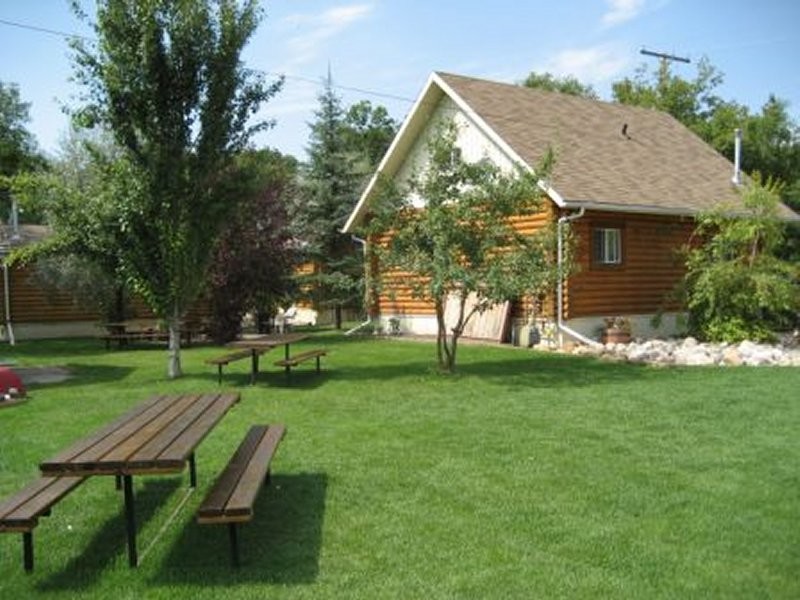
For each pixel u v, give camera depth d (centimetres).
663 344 1496
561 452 685
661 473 613
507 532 489
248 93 1263
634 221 1728
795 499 546
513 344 1648
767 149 2939
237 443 738
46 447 746
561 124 1895
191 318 2330
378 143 4228
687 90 3494
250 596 405
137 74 1178
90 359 1628
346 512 532
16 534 504
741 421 805
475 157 1761
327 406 929
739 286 1512
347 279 1263
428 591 407
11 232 2559
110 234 1238
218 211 1259
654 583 412
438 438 747
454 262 1120
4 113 3822
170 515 536
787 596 396
